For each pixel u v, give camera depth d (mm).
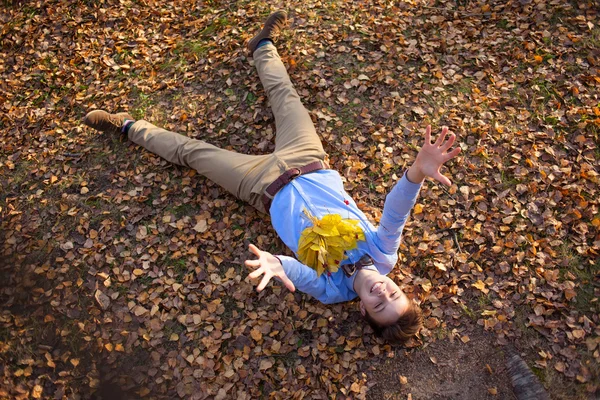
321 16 5141
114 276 3994
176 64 5047
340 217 3576
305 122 4180
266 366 3598
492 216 4012
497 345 3570
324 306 3824
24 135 4746
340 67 4797
